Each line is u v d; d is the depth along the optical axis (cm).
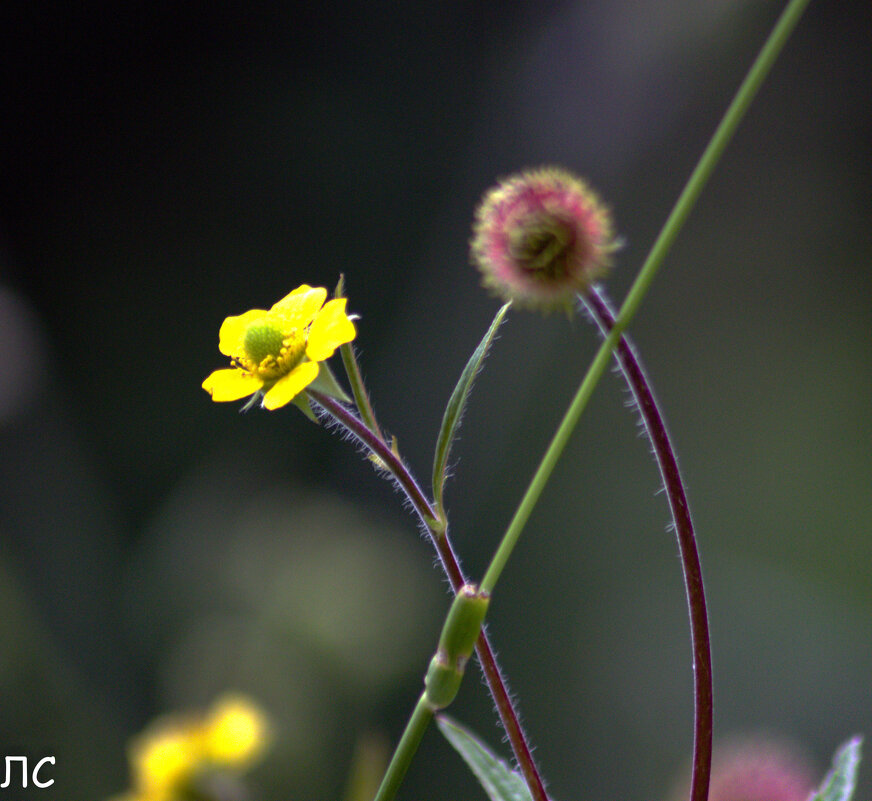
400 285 203
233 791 52
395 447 43
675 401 202
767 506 188
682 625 172
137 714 128
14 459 148
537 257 43
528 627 179
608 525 188
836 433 195
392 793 43
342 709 112
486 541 183
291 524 124
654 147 202
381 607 116
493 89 200
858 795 132
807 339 205
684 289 209
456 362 173
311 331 44
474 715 164
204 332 207
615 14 183
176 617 128
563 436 43
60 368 198
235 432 177
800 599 171
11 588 124
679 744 159
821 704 156
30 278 206
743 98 43
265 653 111
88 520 149
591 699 170
